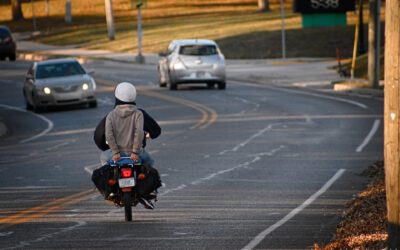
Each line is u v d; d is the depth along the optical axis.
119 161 25.83
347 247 21.78
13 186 36.31
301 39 149.00
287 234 24.98
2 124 65.12
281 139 51.44
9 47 143.88
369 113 65.94
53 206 30.84
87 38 187.00
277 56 138.38
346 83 91.12
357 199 30.36
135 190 26.05
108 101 81.19
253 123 60.50
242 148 47.62
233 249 22.92
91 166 42.12
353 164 40.81
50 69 77.31
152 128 26.42
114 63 138.62
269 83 99.19
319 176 37.28
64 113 72.88
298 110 69.19
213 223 26.88
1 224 27.31
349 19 172.88
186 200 31.59
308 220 27.31
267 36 155.25
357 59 111.69
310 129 56.34
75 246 23.47
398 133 17.50
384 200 28.55
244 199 31.64
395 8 17.14
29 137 57.59
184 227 26.22
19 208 30.55
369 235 22.28
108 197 26.31
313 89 90.19
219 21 196.38
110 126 25.73
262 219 27.56
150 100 79.88
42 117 70.81
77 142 53.41
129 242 23.92
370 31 86.25
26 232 25.78
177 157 44.44
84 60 143.12
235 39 155.88
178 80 88.56
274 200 31.34
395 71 17.30
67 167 42.06
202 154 45.47
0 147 52.62
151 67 129.50
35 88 73.56
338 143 49.09
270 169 39.62
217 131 56.28
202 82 88.75
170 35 174.50
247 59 137.00
